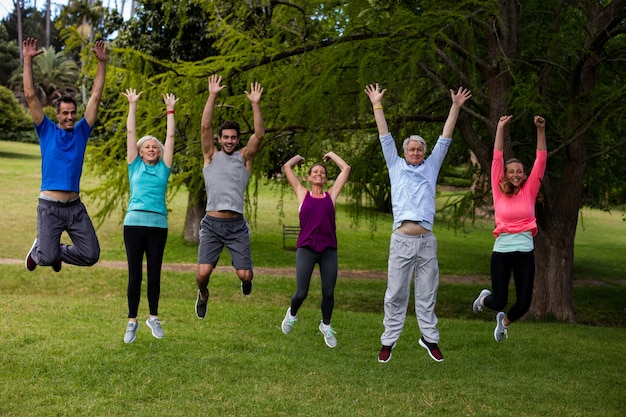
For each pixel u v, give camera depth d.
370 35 10.02
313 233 6.43
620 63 12.75
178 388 5.71
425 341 6.08
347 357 7.28
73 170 5.57
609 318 15.24
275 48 10.75
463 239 28.09
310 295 15.19
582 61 11.29
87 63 10.12
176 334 7.70
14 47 74.88
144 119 10.94
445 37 9.77
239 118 11.09
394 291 6.08
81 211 5.66
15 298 10.75
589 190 16.25
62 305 9.97
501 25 10.70
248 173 6.45
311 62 10.52
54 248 5.50
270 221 28.52
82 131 5.70
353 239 25.86
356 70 10.24
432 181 6.03
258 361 6.69
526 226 6.23
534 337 9.34
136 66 10.11
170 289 14.92
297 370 6.48
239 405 5.38
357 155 12.91
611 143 12.89
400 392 5.95
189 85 10.16
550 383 6.59
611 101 10.45
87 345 6.81
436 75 11.64
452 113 6.18
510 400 5.88
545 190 12.69
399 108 12.17
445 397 5.83
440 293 16.75
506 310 14.95
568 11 13.81
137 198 6.04
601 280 20.89
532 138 12.98
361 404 5.54
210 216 6.35
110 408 5.16
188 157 12.16
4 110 51.53
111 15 20.02
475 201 13.48
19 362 6.09
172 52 18.78
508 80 11.69
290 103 10.68
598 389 6.45
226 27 10.80
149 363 6.32
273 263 20.02
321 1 10.95
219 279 16.09
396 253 6.02
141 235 6.02
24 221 24.94
